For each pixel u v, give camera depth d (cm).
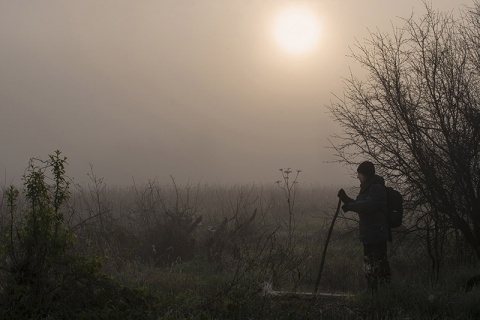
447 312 693
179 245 1095
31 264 664
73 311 657
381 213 803
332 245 1152
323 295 767
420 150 878
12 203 686
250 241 1219
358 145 942
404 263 984
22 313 638
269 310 692
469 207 873
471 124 855
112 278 702
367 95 925
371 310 711
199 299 727
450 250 975
